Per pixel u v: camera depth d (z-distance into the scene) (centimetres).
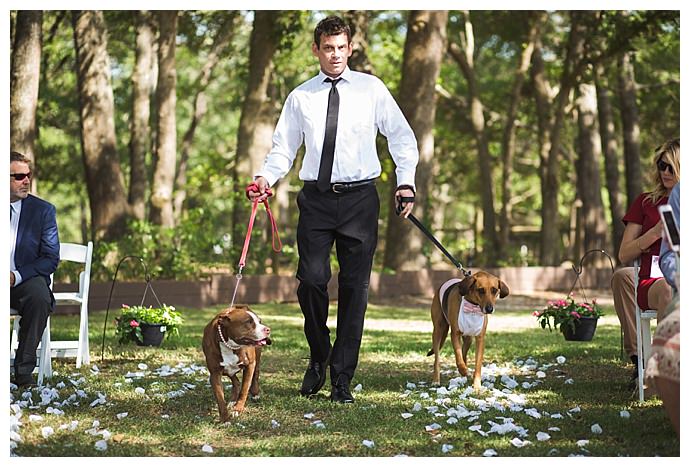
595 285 1791
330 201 568
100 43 1516
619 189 2088
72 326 1003
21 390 585
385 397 589
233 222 1789
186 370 682
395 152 586
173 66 1678
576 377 665
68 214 3641
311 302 573
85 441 466
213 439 477
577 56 1897
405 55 1605
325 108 569
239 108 2812
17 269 604
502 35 2222
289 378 664
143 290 1300
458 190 3453
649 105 2347
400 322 1167
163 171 1678
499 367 718
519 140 3073
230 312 507
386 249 1659
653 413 523
